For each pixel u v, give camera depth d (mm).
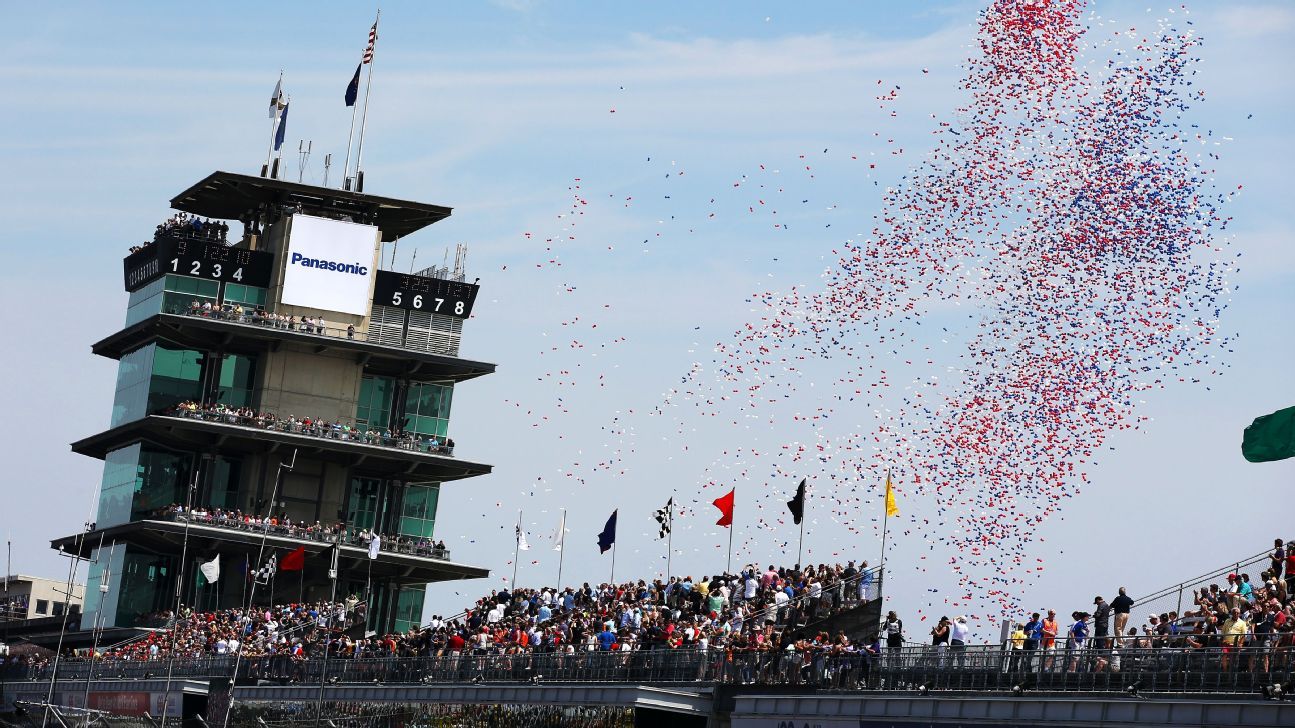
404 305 155875
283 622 122250
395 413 156125
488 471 154625
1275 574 50719
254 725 94750
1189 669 46000
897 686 55594
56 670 124312
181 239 150500
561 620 83500
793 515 77625
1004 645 51938
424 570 152875
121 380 158500
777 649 61938
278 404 151500
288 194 154000
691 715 64125
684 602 80938
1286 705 42500
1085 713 48000
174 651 118500
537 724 70625
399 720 81938
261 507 150250
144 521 144000
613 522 94250
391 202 154875
